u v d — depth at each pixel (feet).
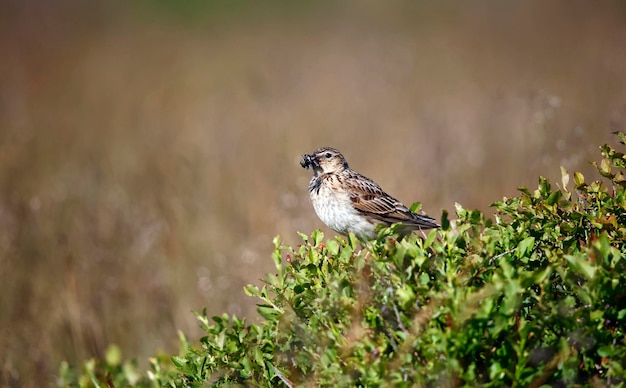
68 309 37.68
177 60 102.47
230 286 38.40
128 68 99.50
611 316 16.07
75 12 127.75
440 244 18.21
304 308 18.54
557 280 17.69
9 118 75.77
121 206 47.70
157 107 78.07
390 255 16.84
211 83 86.28
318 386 17.22
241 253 40.73
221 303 37.60
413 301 15.90
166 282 40.37
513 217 19.72
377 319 16.60
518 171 44.88
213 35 119.85
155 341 36.42
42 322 38.06
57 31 111.65
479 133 51.62
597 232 19.13
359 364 15.70
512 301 14.84
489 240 17.38
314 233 19.85
